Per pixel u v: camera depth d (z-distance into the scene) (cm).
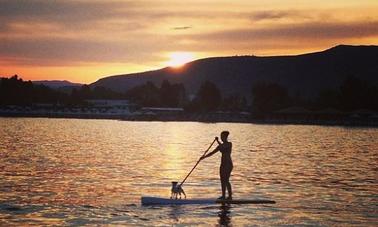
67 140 8369
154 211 2277
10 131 12106
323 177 3566
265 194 2784
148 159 4925
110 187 2975
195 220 2108
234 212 2275
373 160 5034
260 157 5378
